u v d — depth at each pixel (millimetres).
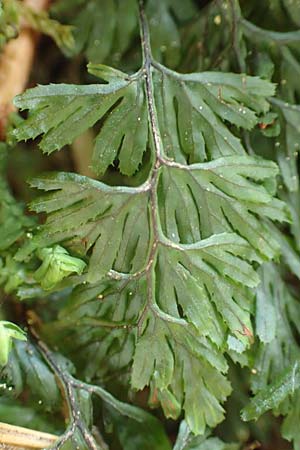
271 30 97
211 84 90
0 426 87
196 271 86
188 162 89
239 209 88
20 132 85
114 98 87
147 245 87
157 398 89
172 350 87
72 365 91
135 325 88
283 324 93
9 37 94
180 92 89
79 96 86
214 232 88
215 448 91
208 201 88
